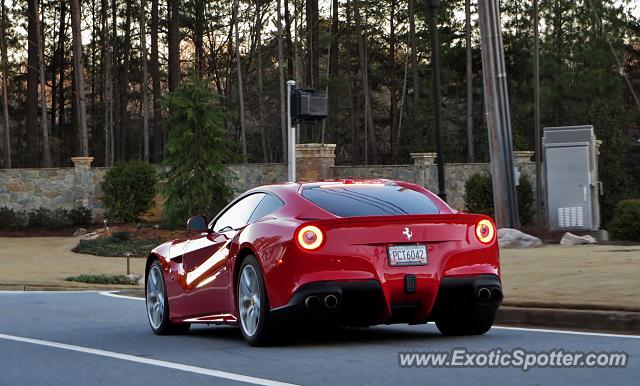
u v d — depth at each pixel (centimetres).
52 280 2903
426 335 1276
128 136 9069
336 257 1125
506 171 3206
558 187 3334
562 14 6912
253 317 1192
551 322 1376
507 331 1303
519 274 1852
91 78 9400
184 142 4272
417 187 1263
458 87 8412
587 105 6544
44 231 4828
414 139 7306
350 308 1133
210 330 1512
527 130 7138
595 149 3328
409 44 8369
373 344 1176
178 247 1411
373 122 8856
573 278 1700
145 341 1314
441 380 892
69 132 9031
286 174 5059
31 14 7394
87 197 5003
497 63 3216
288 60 8244
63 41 8706
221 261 1273
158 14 8519
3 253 3981
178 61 7600
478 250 1171
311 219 1166
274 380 918
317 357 1069
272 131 8488
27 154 7781
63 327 1542
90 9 8731
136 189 4822
